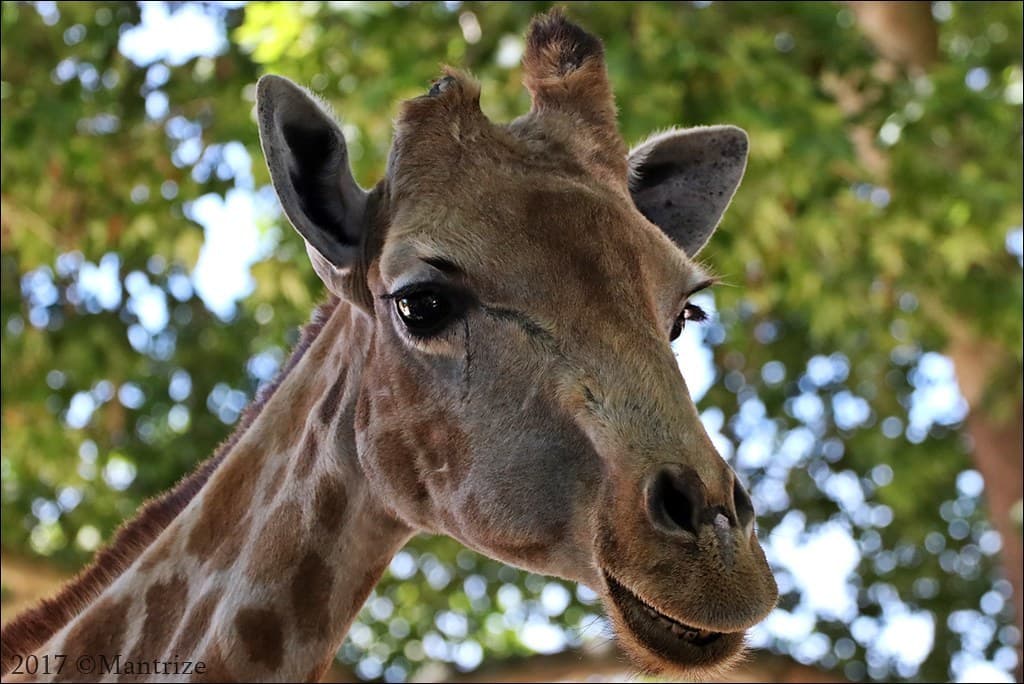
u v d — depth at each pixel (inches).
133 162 482.0
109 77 477.4
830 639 645.3
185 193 488.4
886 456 644.1
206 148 480.7
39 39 465.1
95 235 487.2
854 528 677.3
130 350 538.6
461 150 181.2
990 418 587.8
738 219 472.1
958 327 542.6
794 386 660.7
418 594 618.8
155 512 212.7
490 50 435.5
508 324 167.9
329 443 192.1
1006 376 585.3
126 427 565.6
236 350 581.3
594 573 163.5
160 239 487.5
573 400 162.6
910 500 641.6
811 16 473.4
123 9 474.9
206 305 571.2
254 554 193.0
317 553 192.2
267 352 579.2
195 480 213.3
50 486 562.6
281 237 490.9
